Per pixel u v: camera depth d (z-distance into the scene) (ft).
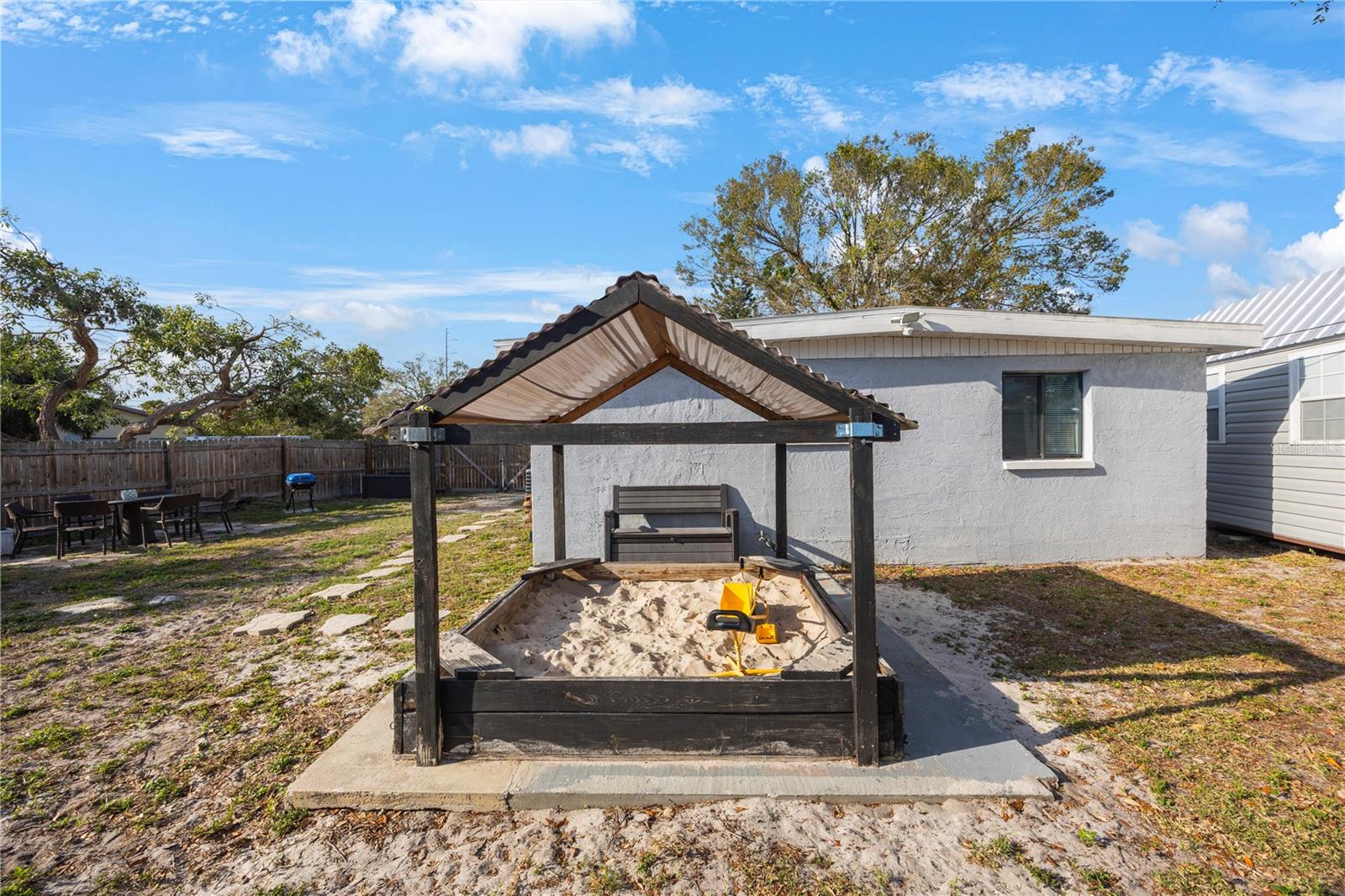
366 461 64.95
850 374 24.58
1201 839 8.58
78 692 13.84
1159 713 12.32
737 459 24.91
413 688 10.19
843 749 10.15
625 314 10.15
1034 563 25.05
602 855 8.27
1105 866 8.05
